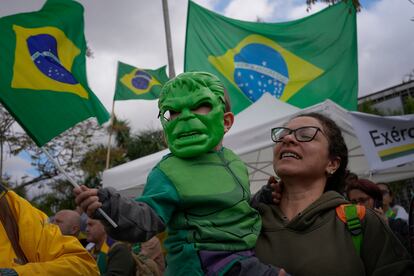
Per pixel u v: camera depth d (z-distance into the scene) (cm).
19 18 183
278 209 173
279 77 738
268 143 462
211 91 165
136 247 351
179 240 151
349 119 469
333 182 185
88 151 1515
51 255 183
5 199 183
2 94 167
